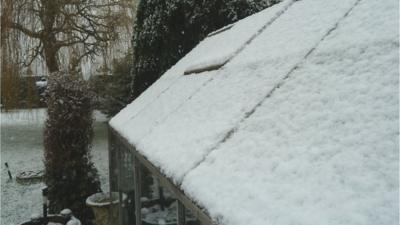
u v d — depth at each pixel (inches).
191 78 164.7
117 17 569.3
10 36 518.6
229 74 121.3
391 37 67.6
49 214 260.2
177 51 355.3
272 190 54.7
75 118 271.3
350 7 93.0
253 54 121.2
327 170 51.6
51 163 270.1
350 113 59.0
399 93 55.4
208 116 100.5
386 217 40.4
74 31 577.3
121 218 222.2
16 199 357.1
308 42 92.7
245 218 52.3
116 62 586.6
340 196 46.3
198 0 340.2
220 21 336.2
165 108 146.4
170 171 83.0
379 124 53.0
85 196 273.9
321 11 107.3
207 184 66.9
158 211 123.3
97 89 608.1
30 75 549.0
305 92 73.9
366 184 45.6
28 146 596.1
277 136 67.5
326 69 75.4
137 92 382.0
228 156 72.4
